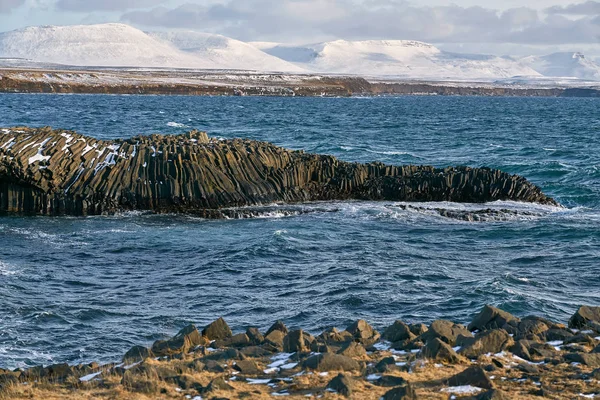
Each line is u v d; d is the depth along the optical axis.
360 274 38.12
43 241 46.91
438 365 17.66
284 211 57.53
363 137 130.62
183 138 66.88
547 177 82.56
